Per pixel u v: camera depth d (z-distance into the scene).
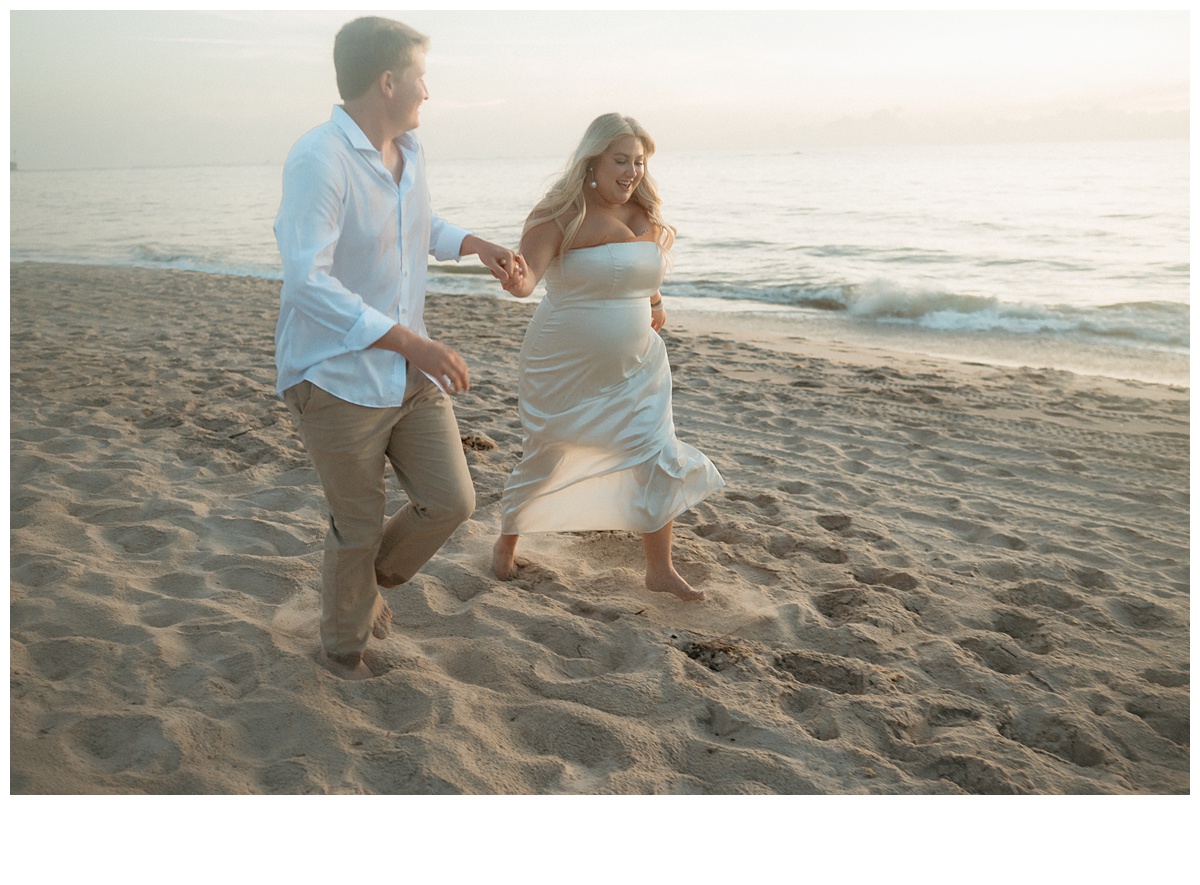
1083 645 3.23
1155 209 25.34
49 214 39.53
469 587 3.50
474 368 7.85
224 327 9.71
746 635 3.21
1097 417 6.72
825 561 3.95
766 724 2.60
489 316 11.26
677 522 4.29
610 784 2.32
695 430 6.09
